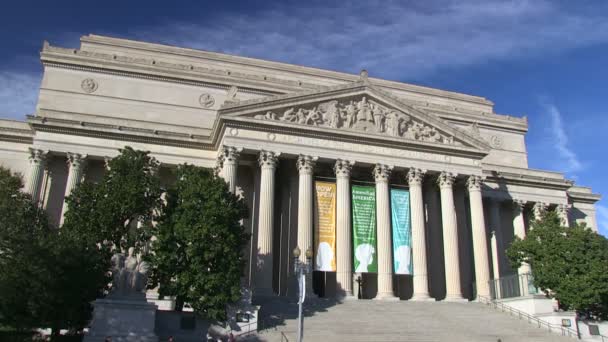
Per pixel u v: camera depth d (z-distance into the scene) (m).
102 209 50.72
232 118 68.06
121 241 52.06
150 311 44.16
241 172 76.06
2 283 42.69
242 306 51.25
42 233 47.94
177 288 49.56
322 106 73.12
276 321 53.38
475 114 104.75
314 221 68.62
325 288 74.06
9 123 76.06
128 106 86.81
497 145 105.50
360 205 71.50
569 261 62.81
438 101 108.31
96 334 42.56
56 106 83.88
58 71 85.94
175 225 50.72
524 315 60.09
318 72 101.56
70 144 72.62
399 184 78.38
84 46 92.44
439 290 75.00
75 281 46.62
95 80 87.00
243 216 55.69
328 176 76.44
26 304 44.53
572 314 56.66
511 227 91.88
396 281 77.38
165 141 76.06
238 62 98.50
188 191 52.81
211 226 50.81
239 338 48.25
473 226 76.06
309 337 48.28
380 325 53.00
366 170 76.44
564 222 92.25
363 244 69.81
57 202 72.19
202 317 49.59
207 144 76.81
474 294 77.31
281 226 73.19
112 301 43.69
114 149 74.00
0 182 50.94
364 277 78.00
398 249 71.44
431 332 51.56
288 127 69.75
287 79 99.50
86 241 49.34
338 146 71.94
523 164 105.88
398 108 76.25
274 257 73.38
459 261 79.06
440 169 76.00
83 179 72.75
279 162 74.56
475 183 77.38
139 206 52.00
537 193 92.75
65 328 48.97
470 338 50.72
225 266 50.41
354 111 74.25
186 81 90.75
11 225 44.78
